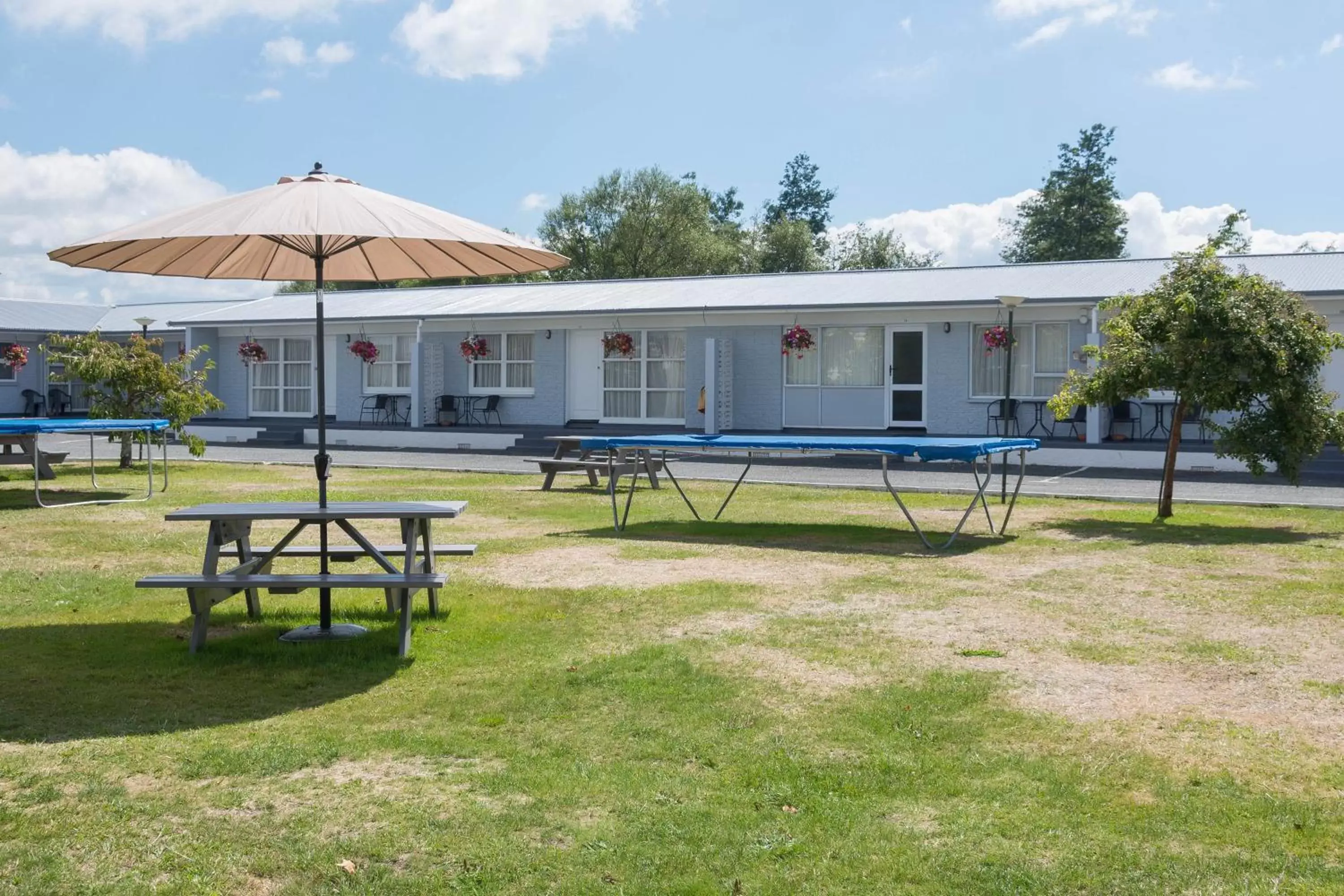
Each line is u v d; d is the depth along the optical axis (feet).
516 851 11.78
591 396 79.82
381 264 24.12
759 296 74.18
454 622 21.91
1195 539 32.50
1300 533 33.86
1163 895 10.85
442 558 29.07
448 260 23.59
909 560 28.91
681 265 165.48
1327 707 16.47
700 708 16.43
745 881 11.18
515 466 61.46
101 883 11.06
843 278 79.71
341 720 15.97
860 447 31.12
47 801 12.98
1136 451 57.67
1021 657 19.16
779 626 21.43
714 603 23.50
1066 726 15.66
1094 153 162.20
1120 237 164.14
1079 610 22.81
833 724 15.72
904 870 11.36
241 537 22.33
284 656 19.35
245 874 11.30
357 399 87.86
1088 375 44.01
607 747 14.87
